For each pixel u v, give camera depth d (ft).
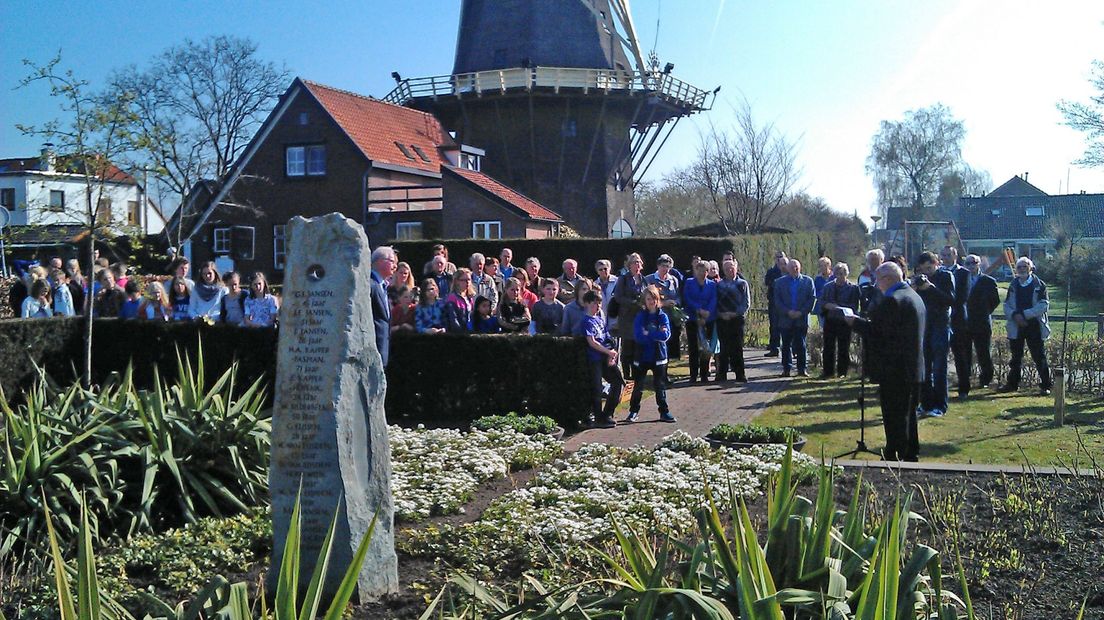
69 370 43.96
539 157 141.18
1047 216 214.69
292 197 127.85
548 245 90.79
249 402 28.63
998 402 42.57
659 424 38.93
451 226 121.29
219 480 24.93
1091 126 118.42
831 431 36.22
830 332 51.75
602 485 26.00
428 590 18.74
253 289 44.16
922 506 23.20
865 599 11.23
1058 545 20.03
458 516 24.63
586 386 38.24
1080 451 31.01
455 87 142.51
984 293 46.78
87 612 10.94
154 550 20.70
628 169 151.84
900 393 29.66
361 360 18.65
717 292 51.21
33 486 21.99
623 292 46.65
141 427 24.80
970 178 279.28
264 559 20.81
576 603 13.38
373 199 125.80
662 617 12.93
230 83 154.61
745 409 42.14
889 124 271.90
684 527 21.56
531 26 143.13
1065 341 49.73
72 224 40.86
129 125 39.55
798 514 14.60
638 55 145.18
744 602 11.47
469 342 38.73
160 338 42.52
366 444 18.76
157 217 192.54
